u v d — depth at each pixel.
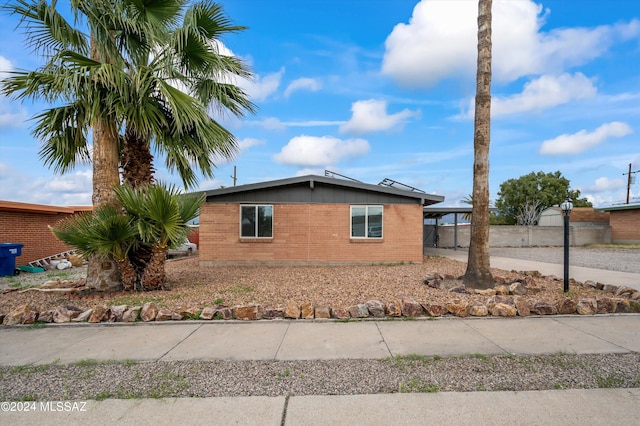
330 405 2.97
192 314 5.58
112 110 6.79
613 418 2.75
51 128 6.92
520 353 4.10
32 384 3.42
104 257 7.45
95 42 7.02
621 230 26.47
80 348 4.39
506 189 41.09
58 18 6.57
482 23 7.59
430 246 25.64
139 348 4.38
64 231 6.96
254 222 12.52
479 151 7.70
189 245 18.92
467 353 4.11
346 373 3.60
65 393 3.23
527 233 26.33
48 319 5.45
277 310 5.59
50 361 4.00
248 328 5.14
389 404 2.98
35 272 12.17
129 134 7.60
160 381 3.46
